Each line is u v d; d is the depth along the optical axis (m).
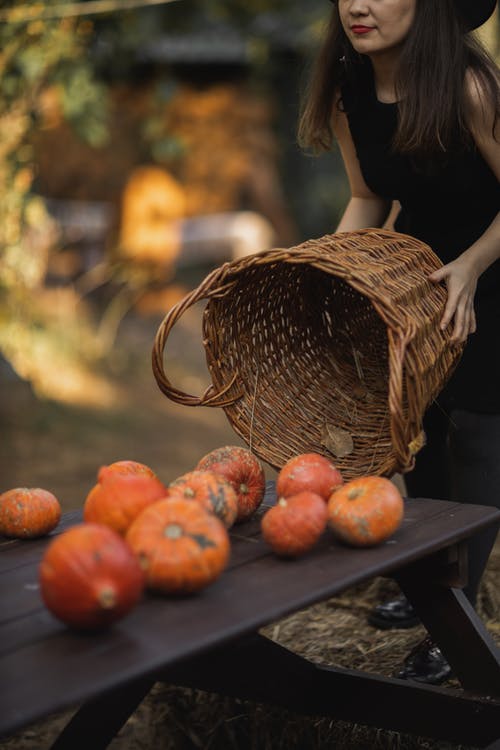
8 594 1.93
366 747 2.61
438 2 2.56
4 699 1.50
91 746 2.41
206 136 12.34
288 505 2.03
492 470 2.77
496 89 2.53
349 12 2.57
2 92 6.43
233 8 8.77
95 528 1.74
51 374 7.40
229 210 12.67
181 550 1.82
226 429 6.92
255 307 2.61
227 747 2.74
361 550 2.07
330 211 12.27
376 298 2.15
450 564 2.30
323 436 2.53
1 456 5.79
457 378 2.78
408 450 2.17
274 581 1.92
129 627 1.73
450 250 2.81
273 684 2.53
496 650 2.29
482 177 2.69
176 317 2.39
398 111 2.66
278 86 12.34
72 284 9.67
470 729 2.35
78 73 6.72
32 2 6.25
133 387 7.74
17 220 6.55
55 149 11.33
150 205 10.88
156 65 10.12
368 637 3.09
